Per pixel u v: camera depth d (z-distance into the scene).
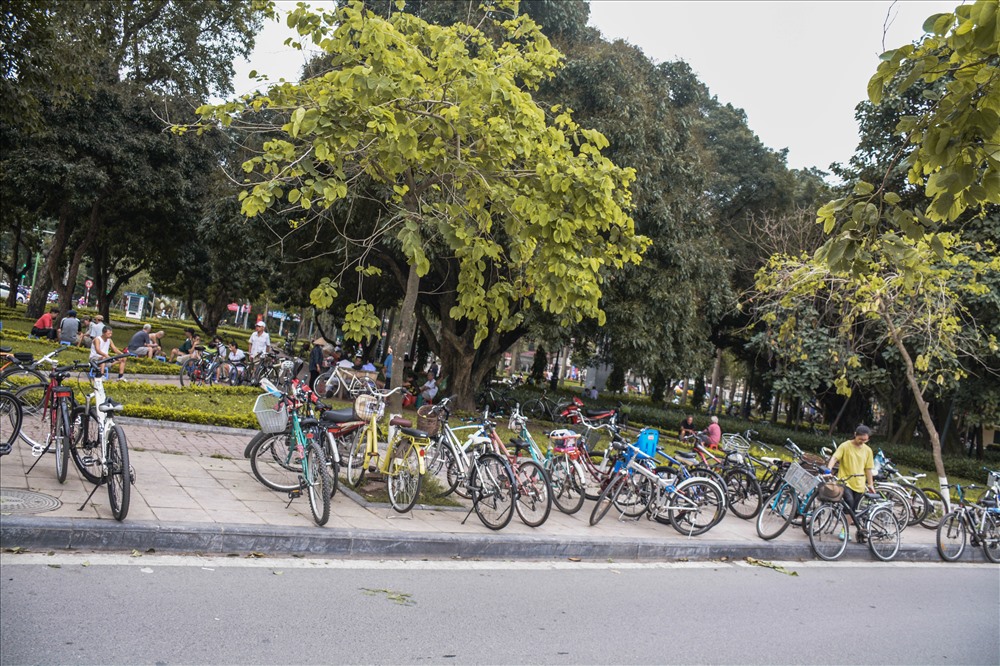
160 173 25.16
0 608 4.19
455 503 8.80
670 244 19.03
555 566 7.23
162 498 6.69
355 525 6.93
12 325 26.50
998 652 6.19
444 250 16.75
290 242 19.59
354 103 6.97
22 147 23.17
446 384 21.53
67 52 14.47
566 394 36.22
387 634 4.69
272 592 5.16
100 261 35.12
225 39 27.66
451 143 8.05
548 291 7.88
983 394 21.33
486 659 4.51
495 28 18.23
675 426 25.67
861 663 5.43
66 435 6.60
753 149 31.50
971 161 3.93
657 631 5.53
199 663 3.86
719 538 9.30
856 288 12.60
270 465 8.03
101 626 4.14
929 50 3.97
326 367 21.14
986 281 18.02
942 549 11.05
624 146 18.08
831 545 9.88
